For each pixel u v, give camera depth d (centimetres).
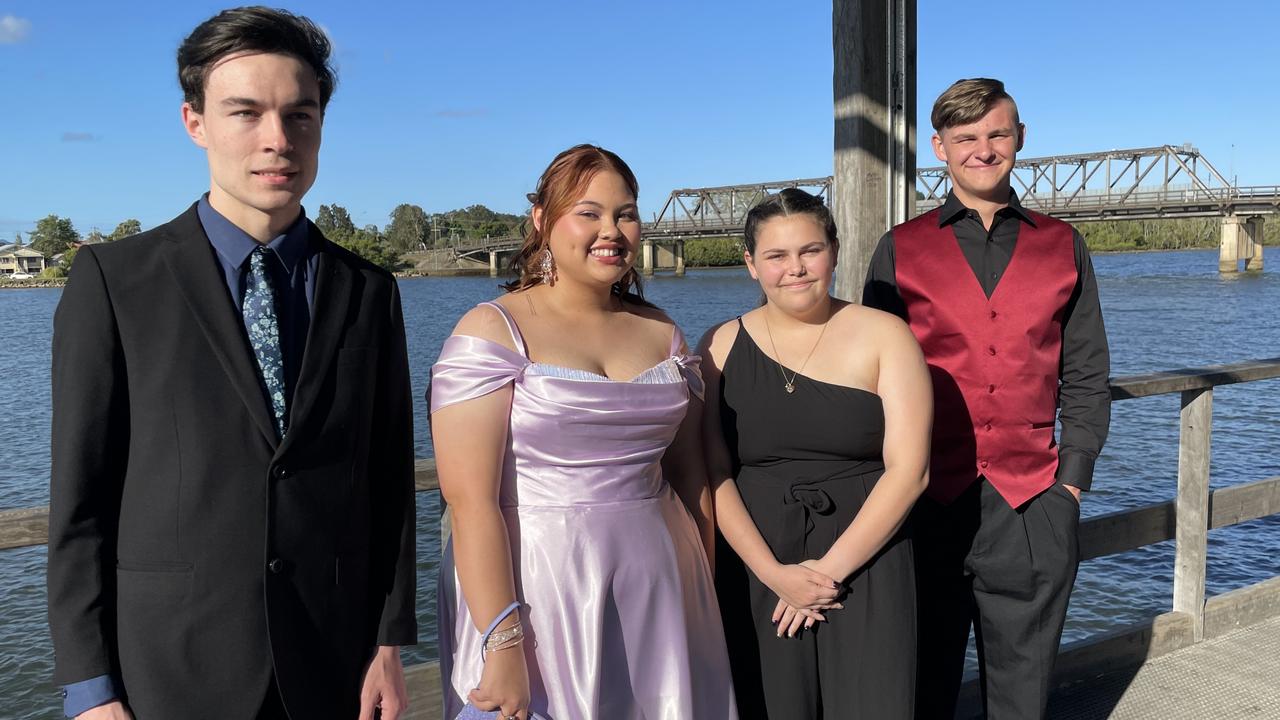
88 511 129
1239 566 738
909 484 186
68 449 127
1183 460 298
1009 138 217
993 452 220
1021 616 221
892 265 234
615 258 170
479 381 159
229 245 139
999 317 219
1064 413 226
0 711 567
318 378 140
